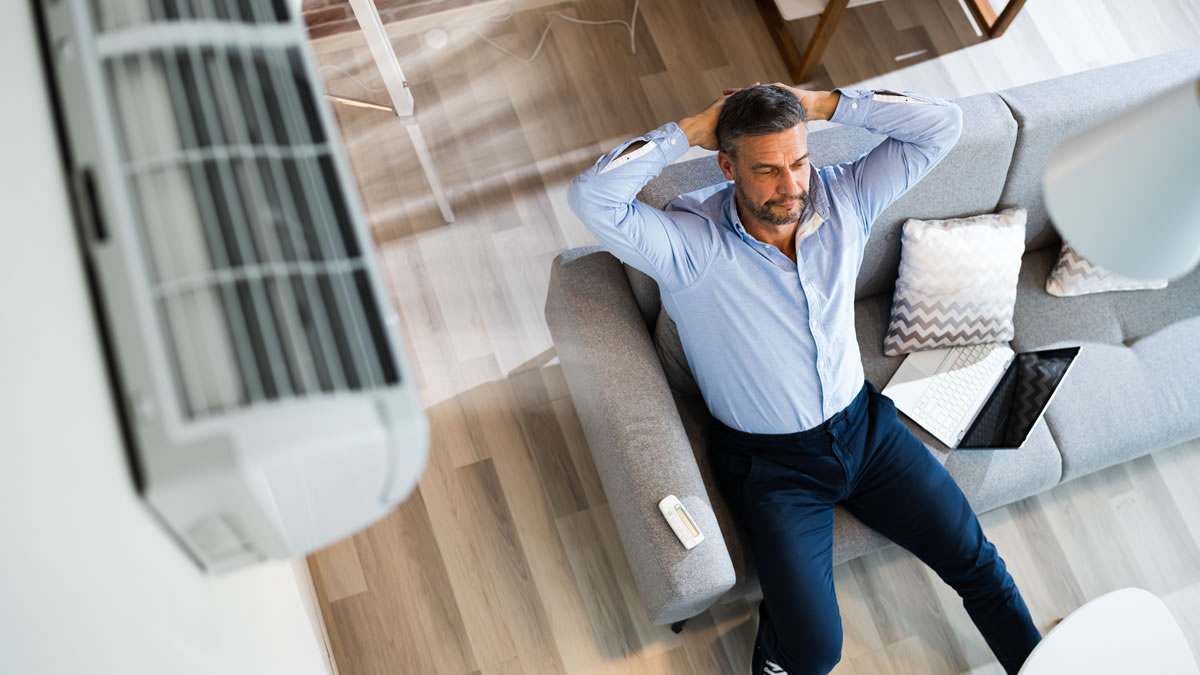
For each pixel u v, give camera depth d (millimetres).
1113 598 1897
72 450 521
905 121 1838
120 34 646
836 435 1936
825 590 1866
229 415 582
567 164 2631
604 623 2160
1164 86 2125
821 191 1884
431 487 2234
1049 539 2375
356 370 627
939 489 1959
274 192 649
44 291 541
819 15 2975
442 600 2129
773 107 1685
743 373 1900
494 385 2357
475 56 2732
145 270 593
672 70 2793
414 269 2453
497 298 2449
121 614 556
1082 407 2150
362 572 2129
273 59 688
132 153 627
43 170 595
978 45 2986
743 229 1849
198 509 625
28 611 434
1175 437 2182
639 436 1812
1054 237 2342
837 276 1885
